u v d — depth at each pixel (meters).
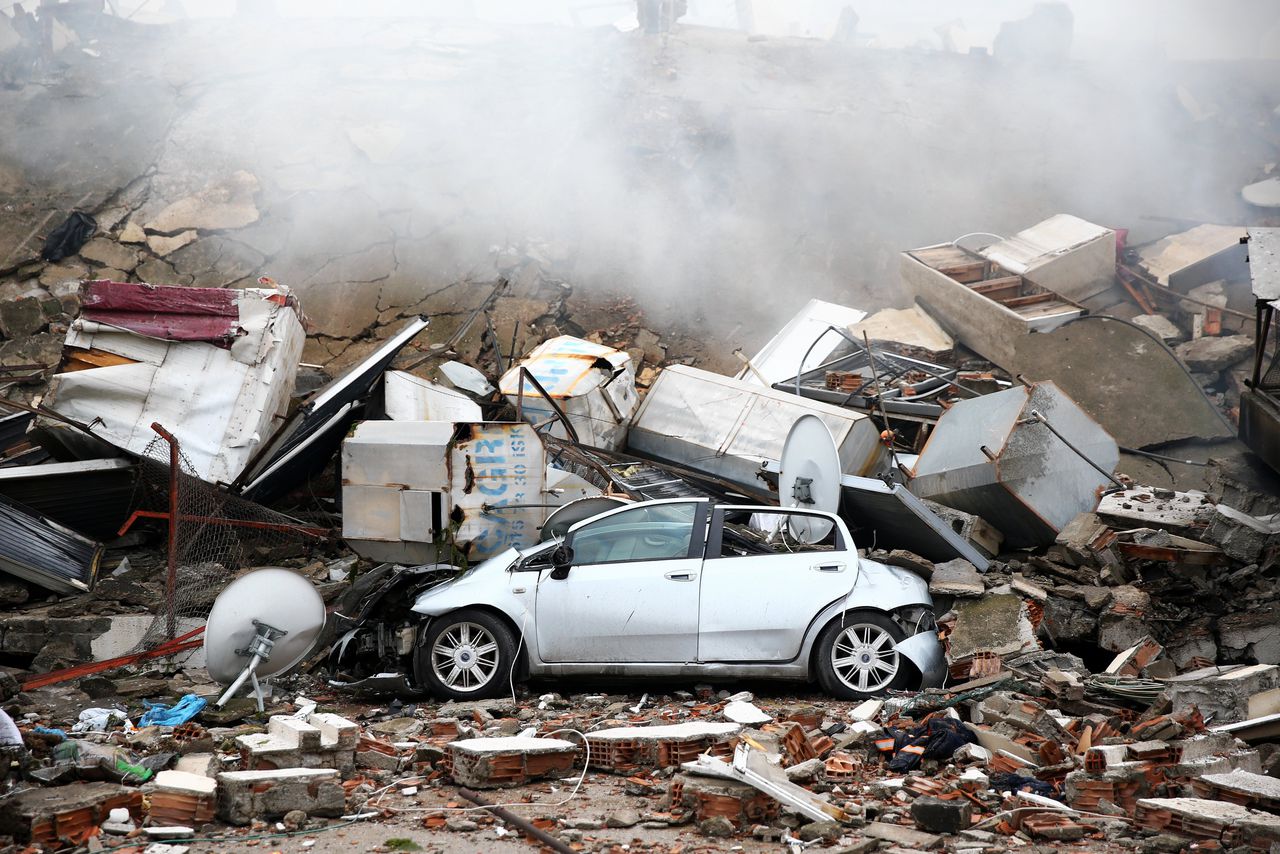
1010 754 11.16
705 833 9.08
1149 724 11.70
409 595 15.73
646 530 14.91
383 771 10.86
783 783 9.51
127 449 20.28
